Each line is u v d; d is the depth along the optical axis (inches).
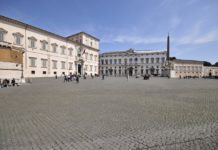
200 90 670.5
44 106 363.9
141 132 207.0
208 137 188.4
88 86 867.4
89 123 244.5
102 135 198.4
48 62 1971.0
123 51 4005.9
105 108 342.3
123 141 180.2
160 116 281.1
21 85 954.1
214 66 3973.9
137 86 862.5
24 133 206.5
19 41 1625.2
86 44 2736.2
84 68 2672.2
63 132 209.3
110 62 4003.4
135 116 281.6
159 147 164.6
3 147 168.2
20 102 411.8
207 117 272.8
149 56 3641.7
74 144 173.8
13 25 1572.3
